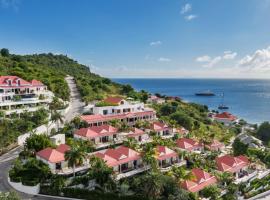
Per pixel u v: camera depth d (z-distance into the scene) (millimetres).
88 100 132125
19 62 163875
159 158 70938
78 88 160250
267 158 97438
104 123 94250
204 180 65938
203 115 166125
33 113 93812
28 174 60062
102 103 109188
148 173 59531
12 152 75812
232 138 127562
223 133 135625
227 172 71562
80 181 58656
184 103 184250
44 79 139125
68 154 58094
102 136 79438
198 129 125875
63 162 63156
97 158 60406
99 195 57250
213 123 153250
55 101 101938
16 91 107188
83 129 80250
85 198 56938
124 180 61219
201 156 81562
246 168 83625
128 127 88000
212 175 70062
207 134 113062
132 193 58219
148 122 100250
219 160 80125
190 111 158375
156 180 56656
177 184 60062
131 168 68250
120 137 83375
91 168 59562
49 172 59469
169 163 74562
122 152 69625
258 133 145375
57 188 57094
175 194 57438
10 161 70000
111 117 97250
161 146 77188
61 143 74875
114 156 67000
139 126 96812
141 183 58000
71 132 83875
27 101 103875
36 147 69000
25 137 82625
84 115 99625
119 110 105938
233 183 68750
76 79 178875
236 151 95812
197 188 62156
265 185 76125
